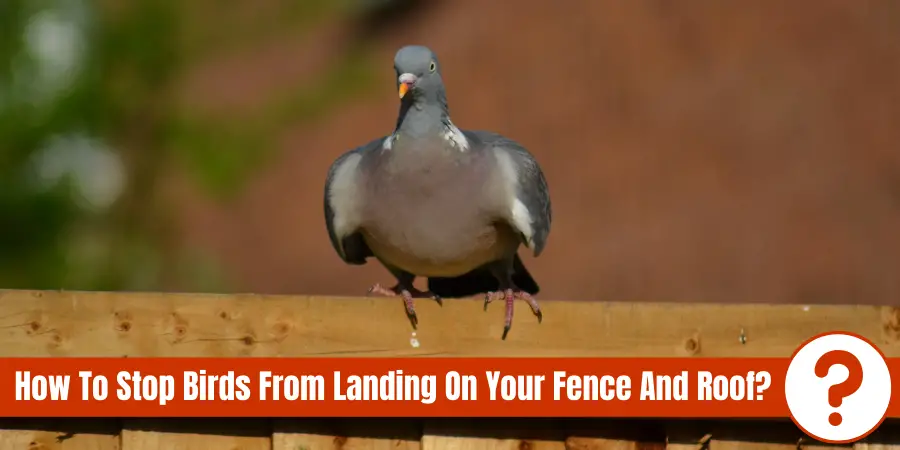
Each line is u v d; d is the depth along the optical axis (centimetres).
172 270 1973
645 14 2045
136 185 2041
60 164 1956
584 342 492
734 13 1989
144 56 2062
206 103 2189
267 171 2152
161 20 2094
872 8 1919
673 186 1775
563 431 497
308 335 490
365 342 490
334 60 2352
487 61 2103
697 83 1908
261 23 2438
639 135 1870
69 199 1947
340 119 2217
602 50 2025
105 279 1920
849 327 488
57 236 1944
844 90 1825
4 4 1917
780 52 1902
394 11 2409
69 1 1972
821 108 1806
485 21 2197
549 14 2138
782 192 1719
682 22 2008
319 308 490
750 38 1947
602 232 1730
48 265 1891
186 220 2052
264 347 488
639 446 495
